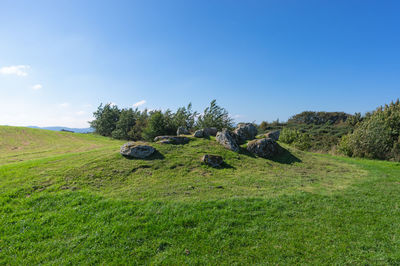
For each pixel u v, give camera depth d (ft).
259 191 31.07
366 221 22.27
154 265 16.34
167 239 19.34
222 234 19.92
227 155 49.93
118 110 187.83
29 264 16.76
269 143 55.11
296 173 43.62
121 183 33.81
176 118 107.86
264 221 22.18
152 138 103.19
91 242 19.10
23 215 23.49
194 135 62.18
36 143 117.70
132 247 18.38
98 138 156.35
